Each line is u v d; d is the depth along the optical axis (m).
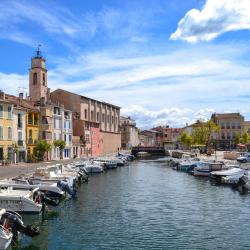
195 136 122.69
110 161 76.75
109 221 27.06
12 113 63.00
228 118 142.75
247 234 23.88
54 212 29.78
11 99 68.75
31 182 34.34
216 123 144.25
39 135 71.94
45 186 32.16
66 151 84.88
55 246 21.27
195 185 47.47
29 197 27.22
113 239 22.69
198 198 37.12
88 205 32.94
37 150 68.44
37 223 26.25
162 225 26.05
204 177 57.28
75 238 22.81
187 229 25.05
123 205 33.09
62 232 24.06
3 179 36.34
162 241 22.33
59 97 104.12
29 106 70.12
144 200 35.78
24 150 66.31
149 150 133.12
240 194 39.81
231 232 24.33
